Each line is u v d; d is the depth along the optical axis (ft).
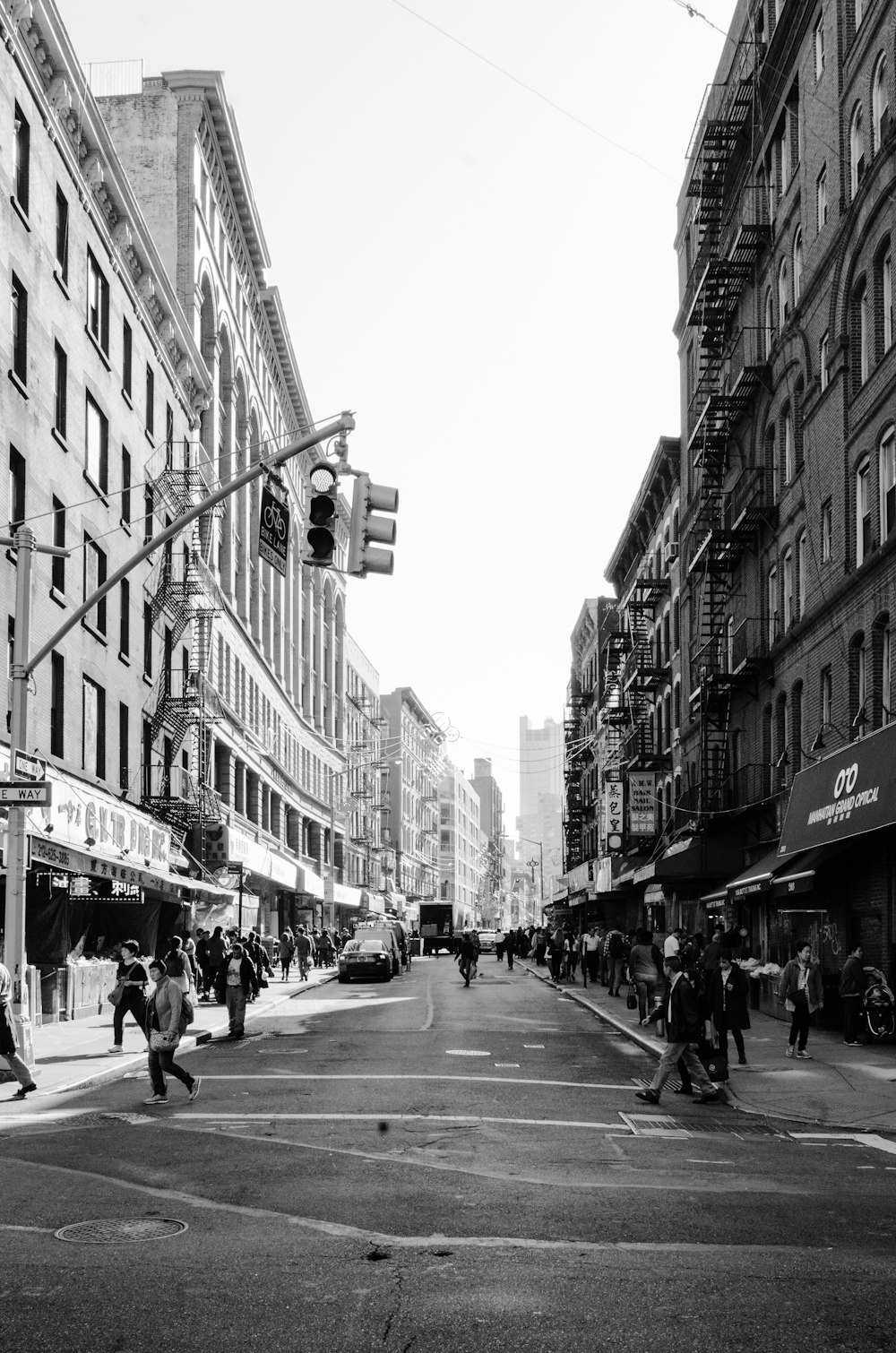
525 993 131.85
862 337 86.53
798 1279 24.94
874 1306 23.12
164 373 139.74
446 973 184.85
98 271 113.91
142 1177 35.24
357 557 48.32
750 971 98.94
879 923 78.59
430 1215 30.48
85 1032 84.17
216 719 160.25
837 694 89.10
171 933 128.57
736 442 122.93
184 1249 26.99
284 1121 46.78
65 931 93.45
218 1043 79.51
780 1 108.37
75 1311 22.50
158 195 162.50
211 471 173.27
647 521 176.55
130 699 120.78
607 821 197.06
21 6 89.71
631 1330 21.65
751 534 114.11
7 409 86.07
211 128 171.53
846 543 86.63
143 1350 20.42
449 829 522.47
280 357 231.30
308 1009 108.47
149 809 125.29
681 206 151.43
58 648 97.76
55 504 98.17
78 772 101.50
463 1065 66.23
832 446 90.84
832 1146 43.39
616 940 118.73
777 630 108.37
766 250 112.78
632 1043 79.61
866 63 84.07
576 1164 38.17
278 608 234.17
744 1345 20.88
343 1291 23.82
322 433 50.21
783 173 107.76
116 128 164.14
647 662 176.35
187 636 150.51
